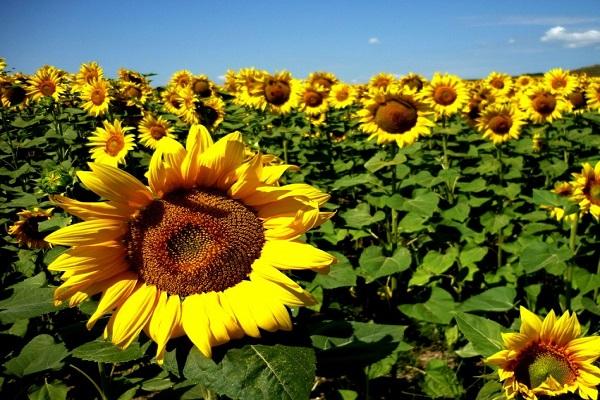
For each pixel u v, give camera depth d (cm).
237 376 45
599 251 147
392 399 115
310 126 284
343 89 321
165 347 50
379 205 159
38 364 69
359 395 115
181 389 83
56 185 105
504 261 175
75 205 48
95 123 249
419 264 156
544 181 240
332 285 107
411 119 168
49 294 62
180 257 52
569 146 247
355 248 194
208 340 46
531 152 243
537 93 260
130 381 91
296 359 46
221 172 55
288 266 51
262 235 54
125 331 48
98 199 111
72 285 48
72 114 254
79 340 59
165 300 51
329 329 62
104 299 49
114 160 183
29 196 132
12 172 196
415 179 169
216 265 51
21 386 82
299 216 52
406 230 152
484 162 223
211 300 50
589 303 122
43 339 73
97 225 49
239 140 53
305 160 244
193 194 55
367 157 260
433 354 132
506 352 71
